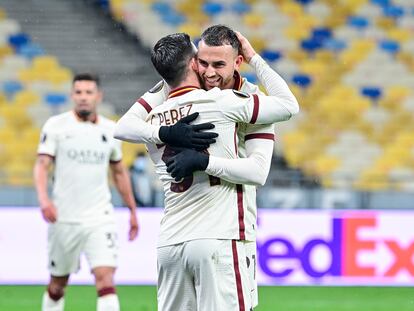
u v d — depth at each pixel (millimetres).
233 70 12016
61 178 19891
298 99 40656
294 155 38500
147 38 41969
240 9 43406
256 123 11836
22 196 30938
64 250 19922
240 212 11938
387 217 30453
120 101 39906
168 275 12297
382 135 39875
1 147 37906
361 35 43125
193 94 11906
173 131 11695
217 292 11719
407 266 30484
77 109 20016
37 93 40000
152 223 29875
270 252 29938
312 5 43781
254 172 11703
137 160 31641
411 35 43344
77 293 27344
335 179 36125
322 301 26531
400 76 42000
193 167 11555
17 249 29453
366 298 27297
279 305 25625
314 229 30141
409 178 35062
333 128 39812
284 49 42375
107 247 19656
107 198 20125
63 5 42500
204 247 11695
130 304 25297
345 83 41469
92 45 41562
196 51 12188
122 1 42812
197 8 43219
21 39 41438
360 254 30297
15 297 26625
